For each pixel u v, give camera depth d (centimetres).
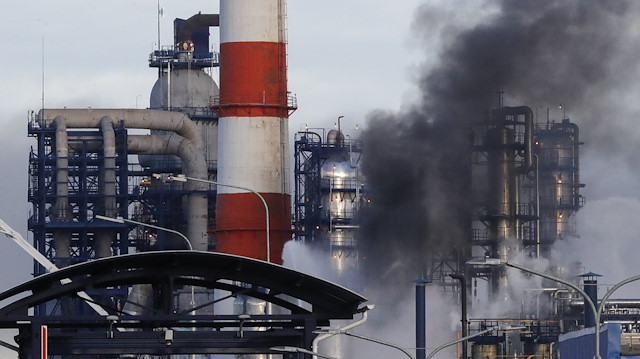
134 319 13000
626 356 13938
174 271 13275
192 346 13600
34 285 12838
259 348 13638
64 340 13412
